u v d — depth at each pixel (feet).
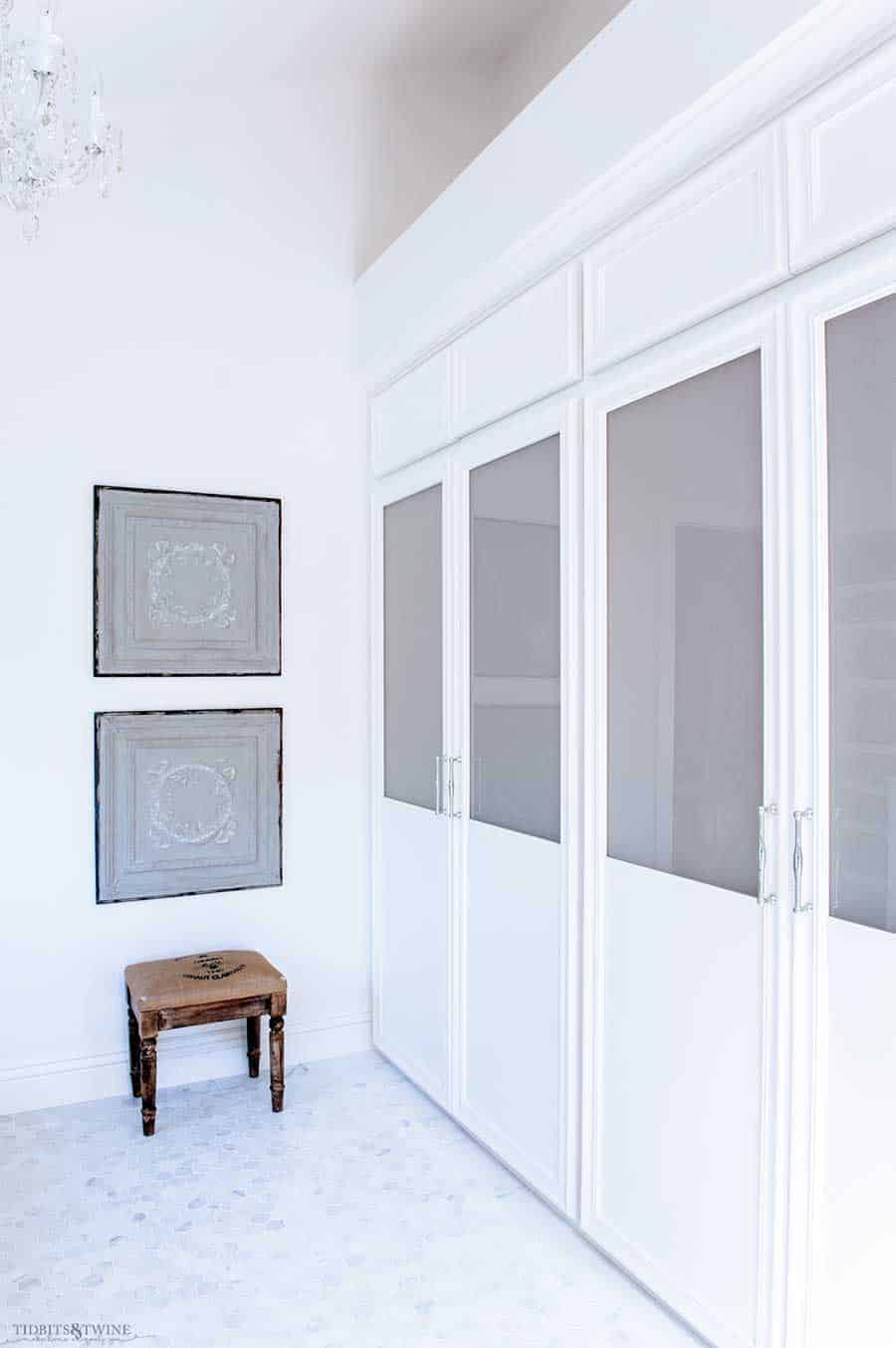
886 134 4.95
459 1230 7.62
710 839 6.24
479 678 8.88
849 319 5.24
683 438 6.44
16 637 9.51
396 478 10.51
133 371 10.03
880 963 5.08
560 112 7.05
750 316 5.82
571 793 7.54
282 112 10.77
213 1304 6.69
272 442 10.74
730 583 6.07
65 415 9.71
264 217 10.68
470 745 9.05
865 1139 5.18
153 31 8.87
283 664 10.80
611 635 7.13
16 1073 9.59
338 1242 7.43
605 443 7.18
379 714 11.01
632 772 6.92
